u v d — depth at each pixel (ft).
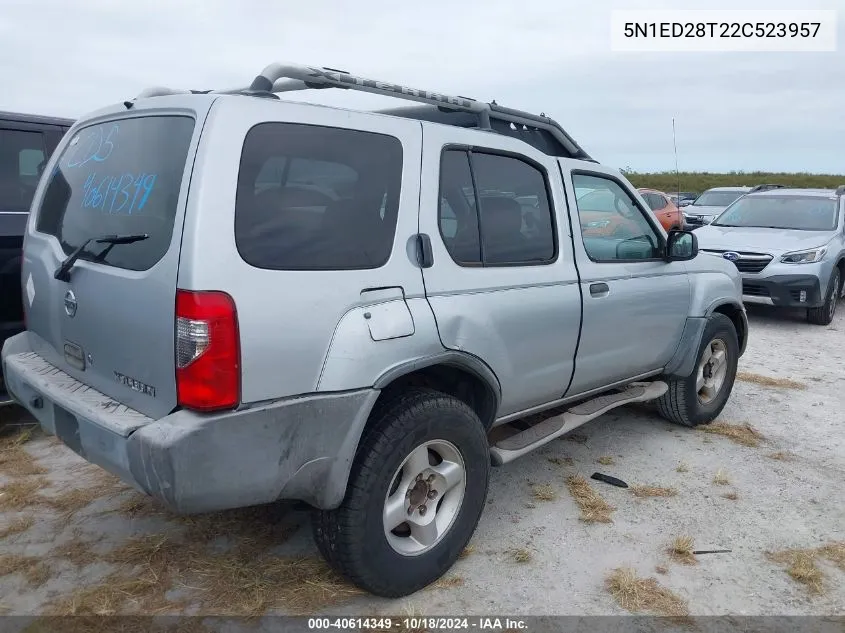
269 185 8.18
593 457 14.94
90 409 8.54
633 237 14.21
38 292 10.43
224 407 7.68
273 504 12.21
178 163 8.11
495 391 10.81
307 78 9.73
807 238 30.76
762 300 29.94
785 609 9.80
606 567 10.69
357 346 8.59
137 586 9.73
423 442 9.42
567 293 11.99
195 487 7.59
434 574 9.91
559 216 12.14
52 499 12.19
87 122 10.69
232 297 7.63
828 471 14.51
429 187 9.86
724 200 56.44
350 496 8.84
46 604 9.36
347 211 8.88
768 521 12.26
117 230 8.83
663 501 12.95
